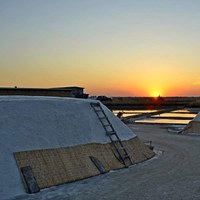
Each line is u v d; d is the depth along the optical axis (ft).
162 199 41.86
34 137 52.80
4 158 46.21
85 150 58.18
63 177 49.47
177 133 132.87
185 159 71.26
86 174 52.90
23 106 57.41
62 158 52.70
